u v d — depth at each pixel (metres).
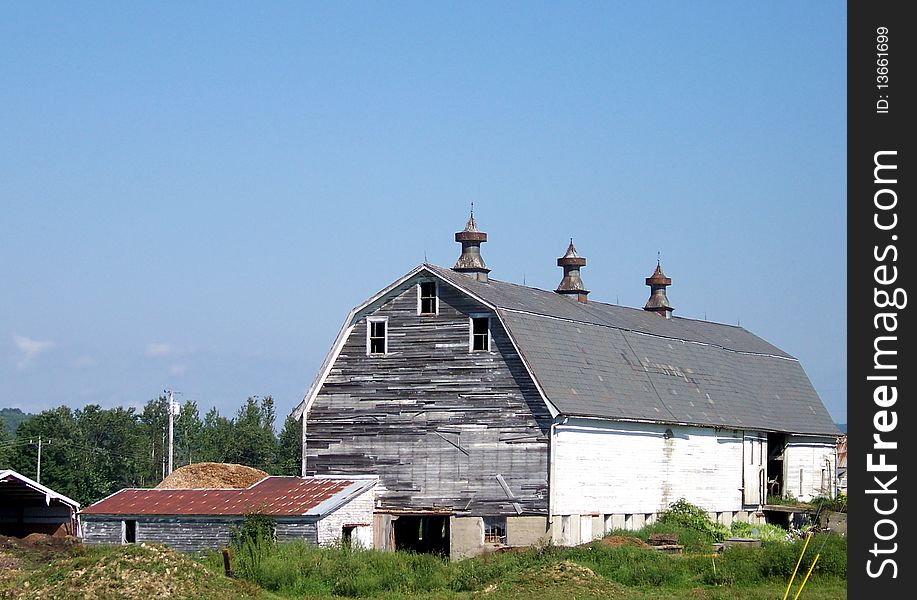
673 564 61.28
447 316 74.19
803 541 64.62
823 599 51.81
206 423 183.38
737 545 67.44
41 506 79.38
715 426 85.94
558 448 71.06
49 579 53.34
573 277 94.31
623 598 52.84
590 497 73.69
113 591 52.25
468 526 71.88
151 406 187.00
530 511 70.62
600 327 82.69
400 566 60.59
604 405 75.12
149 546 55.88
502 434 72.00
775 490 96.69
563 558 61.06
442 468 73.06
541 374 71.88
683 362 90.00
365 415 75.38
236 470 85.94
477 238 85.12
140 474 170.25
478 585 57.41
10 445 148.00
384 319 75.62
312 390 76.56
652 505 79.69
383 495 74.12
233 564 61.03
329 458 75.88
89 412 174.38
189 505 71.44
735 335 107.44
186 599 52.03
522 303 77.81
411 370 74.62
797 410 100.81
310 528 67.50
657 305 103.19
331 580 58.44
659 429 80.75
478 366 73.06
